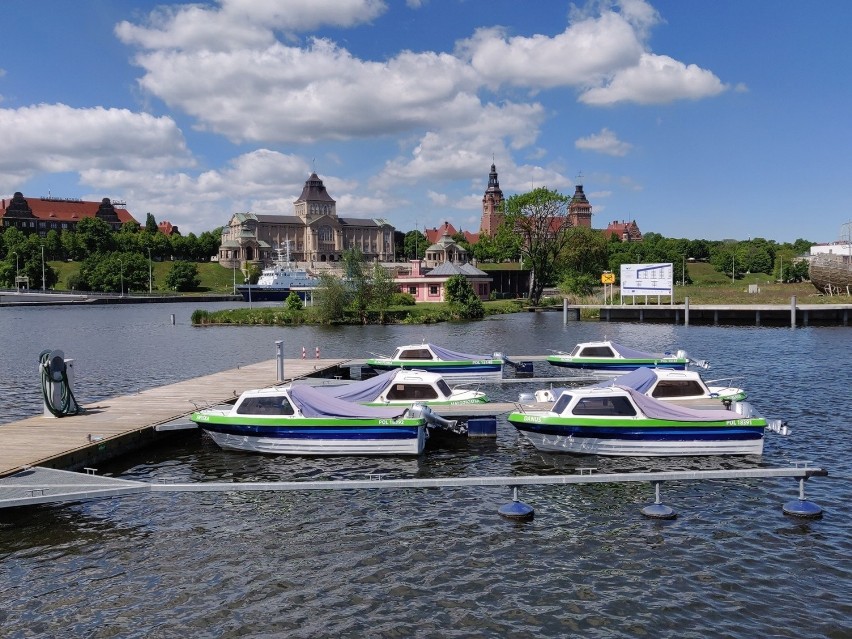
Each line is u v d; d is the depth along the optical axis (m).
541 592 14.75
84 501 20.44
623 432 24.55
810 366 46.53
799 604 14.14
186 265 198.25
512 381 38.12
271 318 96.94
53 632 13.30
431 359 41.56
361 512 19.48
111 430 25.44
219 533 18.06
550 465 24.16
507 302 127.31
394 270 163.00
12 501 18.20
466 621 13.61
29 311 132.00
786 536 17.48
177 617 13.83
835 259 114.94
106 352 61.59
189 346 66.69
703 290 127.50
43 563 16.33
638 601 14.34
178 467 24.09
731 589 14.79
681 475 19.94
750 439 24.55
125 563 16.31
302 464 24.42
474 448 26.56
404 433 25.06
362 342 68.81
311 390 26.03
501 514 19.14
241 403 25.94
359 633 13.20
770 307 85.62
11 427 26.00
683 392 28.48
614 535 17.75
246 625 13.51
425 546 17.12
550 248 131.62
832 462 23.66
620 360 43.25
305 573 15.71
